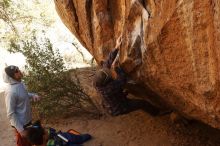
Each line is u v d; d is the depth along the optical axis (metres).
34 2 13.53
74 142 5.78
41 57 6.95
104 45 5.19
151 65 4.01
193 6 3.05
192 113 3.97
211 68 3.13
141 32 3.96
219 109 3.31
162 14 3.50
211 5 2.88
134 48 4.18
